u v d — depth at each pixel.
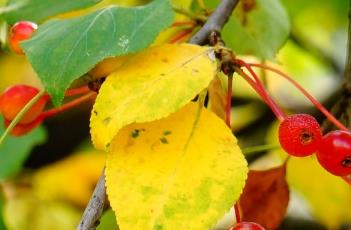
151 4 0.49
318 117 0.74
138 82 0.47
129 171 0.47
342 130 0.49
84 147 0.75
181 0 0.60
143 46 0.48
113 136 0.47
